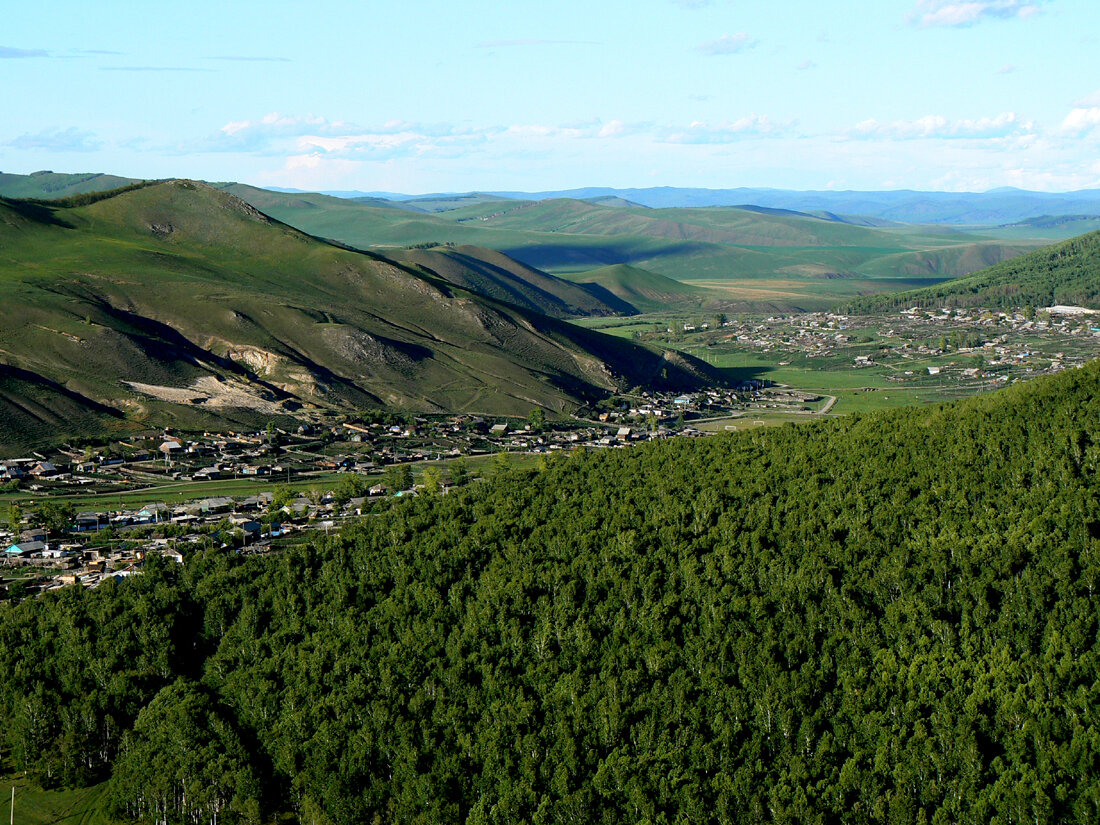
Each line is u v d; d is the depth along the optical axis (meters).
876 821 132.38
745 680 158.12
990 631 163.38
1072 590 168.12
